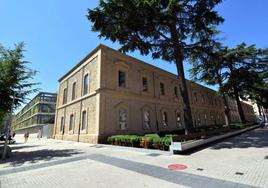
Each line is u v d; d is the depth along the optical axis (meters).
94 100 17.92
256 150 9.70
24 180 6.01
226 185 4.85
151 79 24.45
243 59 28.42
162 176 5.90
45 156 10.64
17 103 12.40
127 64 20.89
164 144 10.83
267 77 29.97
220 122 44.38
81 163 8.42
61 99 27.47
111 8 12.04
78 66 23.45
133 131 19.31
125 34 13.68
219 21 14.63
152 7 11.90
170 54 17.22
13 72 11.92
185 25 15.48
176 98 28.47
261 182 4.95
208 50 16.94
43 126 36.66
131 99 20.23
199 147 11.83
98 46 18.62
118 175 6.24
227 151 9.91
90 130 17.67
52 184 5.52
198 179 5.44
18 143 22.34
